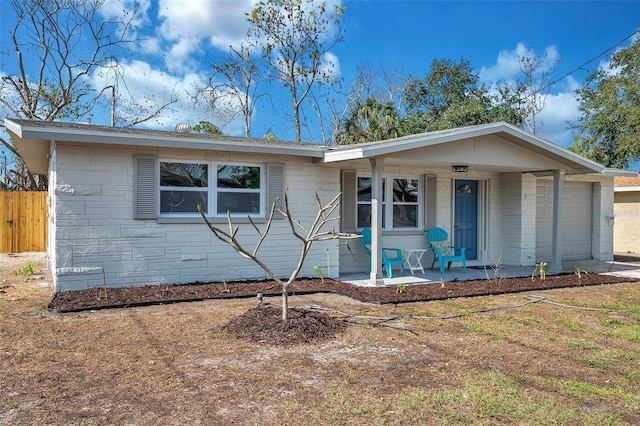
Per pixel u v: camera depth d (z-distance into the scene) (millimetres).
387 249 10148
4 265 12453
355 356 4738
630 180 18734
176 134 8102
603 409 3561
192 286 8172
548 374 4324
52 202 8695
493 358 4750
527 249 12234
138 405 3516
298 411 3441
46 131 6883
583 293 8523
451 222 11828
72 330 5570
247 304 7105
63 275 7520
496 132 9250
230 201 8891
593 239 14273
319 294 8055
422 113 27656
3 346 4941
